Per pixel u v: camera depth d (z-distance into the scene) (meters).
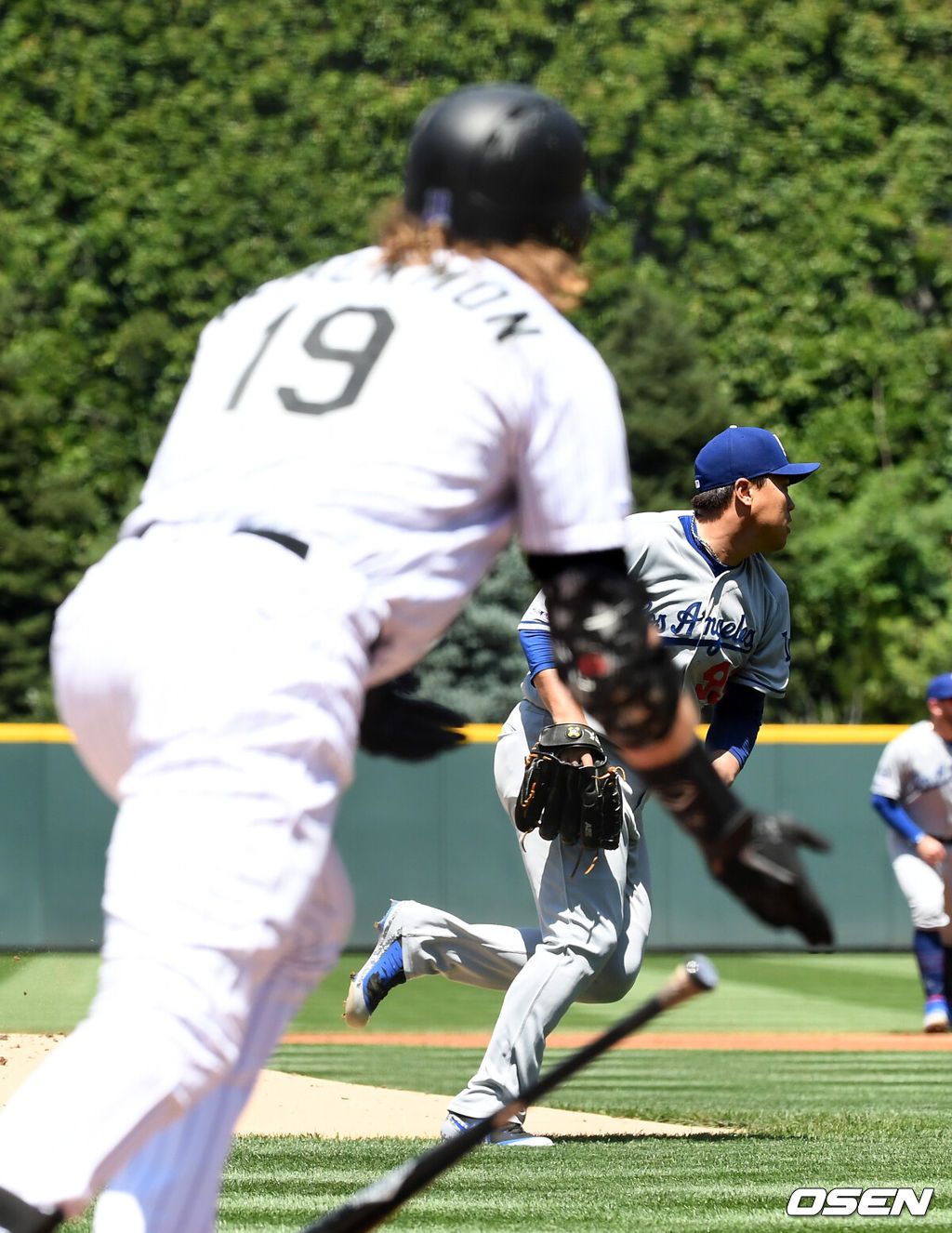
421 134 5.83
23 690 73.44
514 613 66.81
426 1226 8.81
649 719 5.28
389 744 6.50
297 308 5.61
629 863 14.16
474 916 38.69
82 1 80.31
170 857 4.61
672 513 13.60
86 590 5.21
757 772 38.59
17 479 75.69
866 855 38.66
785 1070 21.09
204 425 5.43
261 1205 9.38
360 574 5.06
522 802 11.63
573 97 81.19
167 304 80.62
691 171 81.38
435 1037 25.06
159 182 80.56
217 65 80.62
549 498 5.30
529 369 5.24
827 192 81.94
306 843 4.79
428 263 5.62
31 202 80.00
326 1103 16.59
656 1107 16.69
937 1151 12.45
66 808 37.91
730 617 13.40
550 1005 13.29
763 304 81.56
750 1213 9.33
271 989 5.43
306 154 80.81
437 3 81.12
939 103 82.75
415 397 5.15
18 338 79.31
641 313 77.12
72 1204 4.43
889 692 76.38
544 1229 8.73
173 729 4.71
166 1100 4.56
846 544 76.62
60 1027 22.12
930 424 81.88
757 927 38.44
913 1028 26.94
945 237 82.38
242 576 4.91
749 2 81.69
